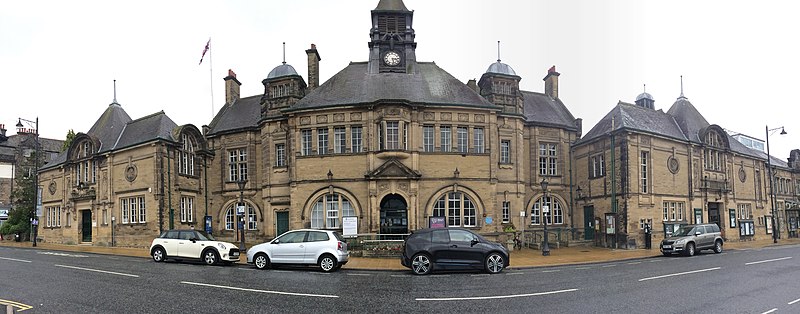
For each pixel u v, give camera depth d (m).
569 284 14.84
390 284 14.82
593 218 33.47
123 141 32.56
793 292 13.18
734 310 10.73
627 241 30.03
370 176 26.61
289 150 29.08
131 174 31.16
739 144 42.56
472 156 28.00
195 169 33.06
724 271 18.03
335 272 18.19
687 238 26.03
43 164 47.75
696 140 35.56
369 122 27.28
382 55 30.28
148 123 31.73
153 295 12.47
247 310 10.62
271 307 10.95
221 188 34.22
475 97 29.23
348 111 27.66
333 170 27.44
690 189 34.41
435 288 14.01
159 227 29.05
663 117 36.03
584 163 34.56
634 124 31.73
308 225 27.39
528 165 33.69
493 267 17.92
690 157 34.75
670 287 14.10
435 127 27.84
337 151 27.77
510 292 13.24
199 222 32.91
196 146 33.28
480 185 27.86
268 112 31.69
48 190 39.06
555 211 34.66
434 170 27.44
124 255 25.09
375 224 26.50
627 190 30.34
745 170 41.03
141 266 19.64
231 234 33.69
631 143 30.94
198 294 12.62
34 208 39.81
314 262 18.58
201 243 21.17
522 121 31.88
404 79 29.52
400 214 27.23
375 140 27.23
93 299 11.94
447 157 27.66
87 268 18.66
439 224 26.52
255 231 33.03
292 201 27.86
